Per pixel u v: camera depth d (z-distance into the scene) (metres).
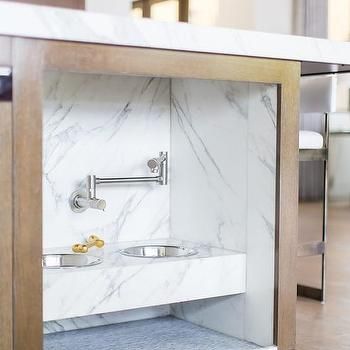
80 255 2.77
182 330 3.00
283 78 2.76
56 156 2.90
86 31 2.27
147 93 3.13
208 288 2.77
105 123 3.03
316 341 3.17
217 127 2.99
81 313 2.46
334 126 5.65
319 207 4.37
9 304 2.17
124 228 3.10
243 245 2.89
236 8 3.27
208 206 3.04
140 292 2.59
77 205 2.94
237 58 2.64
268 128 2.78
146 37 2.39
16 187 2.16
